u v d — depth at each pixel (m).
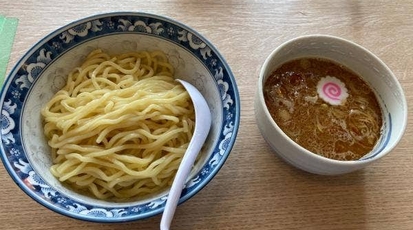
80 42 0.32
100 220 0.24
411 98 0.36
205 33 0.39
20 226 0.28
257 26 0.40
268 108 0.31
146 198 0.29
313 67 0.33
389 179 0.32
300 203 0.30
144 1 0.40
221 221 0.29
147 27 0.33
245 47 0.38
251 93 0.35
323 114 0.31
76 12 0.39
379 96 0.32
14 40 0.36
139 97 0.32
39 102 0.31
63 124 0.30
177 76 0.35
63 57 0.32
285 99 0.32
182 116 0.33
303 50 0.33
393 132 0.30
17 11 0.38
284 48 0.31
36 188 0.26
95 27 0.32
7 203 0.29
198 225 0.29
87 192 0.30
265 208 0.30
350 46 0.32
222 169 0.31
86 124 0.30
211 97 0.32
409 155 0.33
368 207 0.30
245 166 0.32
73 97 0.32
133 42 0.34
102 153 0.30
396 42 0.40
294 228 0.29
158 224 0.29
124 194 0.30
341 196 0.31
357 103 0.32
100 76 0.34
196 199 0.30
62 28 0.31
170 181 0.31
